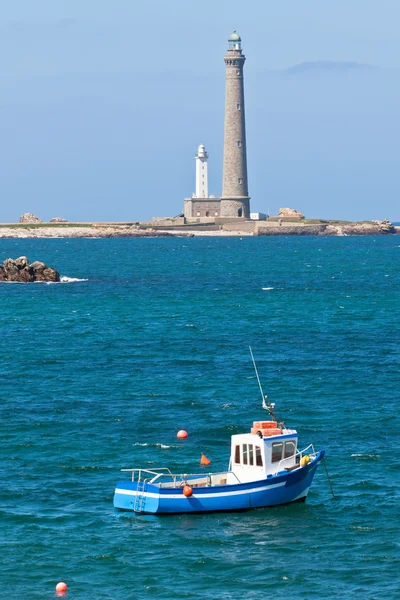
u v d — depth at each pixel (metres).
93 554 121.69
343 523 131.38
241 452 138.50
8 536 126.75
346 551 123.00
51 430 176.12
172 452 162.62
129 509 135.25
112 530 128.88
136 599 110.88
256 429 140.12
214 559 120.50
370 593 112.31
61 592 112.31
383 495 141.50
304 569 118.06
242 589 113.31
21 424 180.12
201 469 153.38
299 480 137.62
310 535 127.44
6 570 117.44
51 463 156.12
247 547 124.00
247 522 131.62
